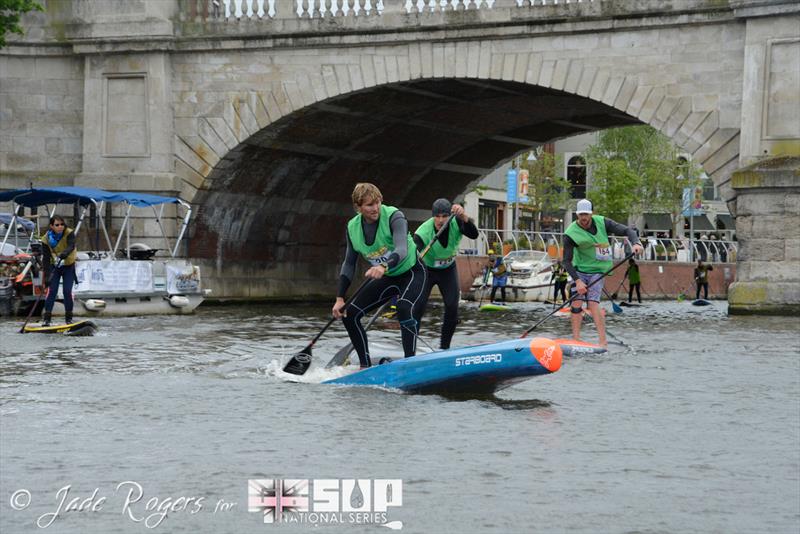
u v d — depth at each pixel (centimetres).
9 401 2625
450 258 3197
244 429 2256
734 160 6944
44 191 6378
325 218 9625
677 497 1752
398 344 3228
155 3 8056
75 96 8406
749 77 6788
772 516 1652
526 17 7294
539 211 17488
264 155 8262
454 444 2119
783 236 6588
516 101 8406
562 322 6197
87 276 6350
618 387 2950
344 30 7662
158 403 2594
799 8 6606
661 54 7088
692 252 13262
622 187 16362
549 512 1648
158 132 8131
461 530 1555
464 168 10519
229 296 8606
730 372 3316
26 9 7644
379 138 8850
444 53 7506
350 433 2214
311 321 6012
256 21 7875
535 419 2409
